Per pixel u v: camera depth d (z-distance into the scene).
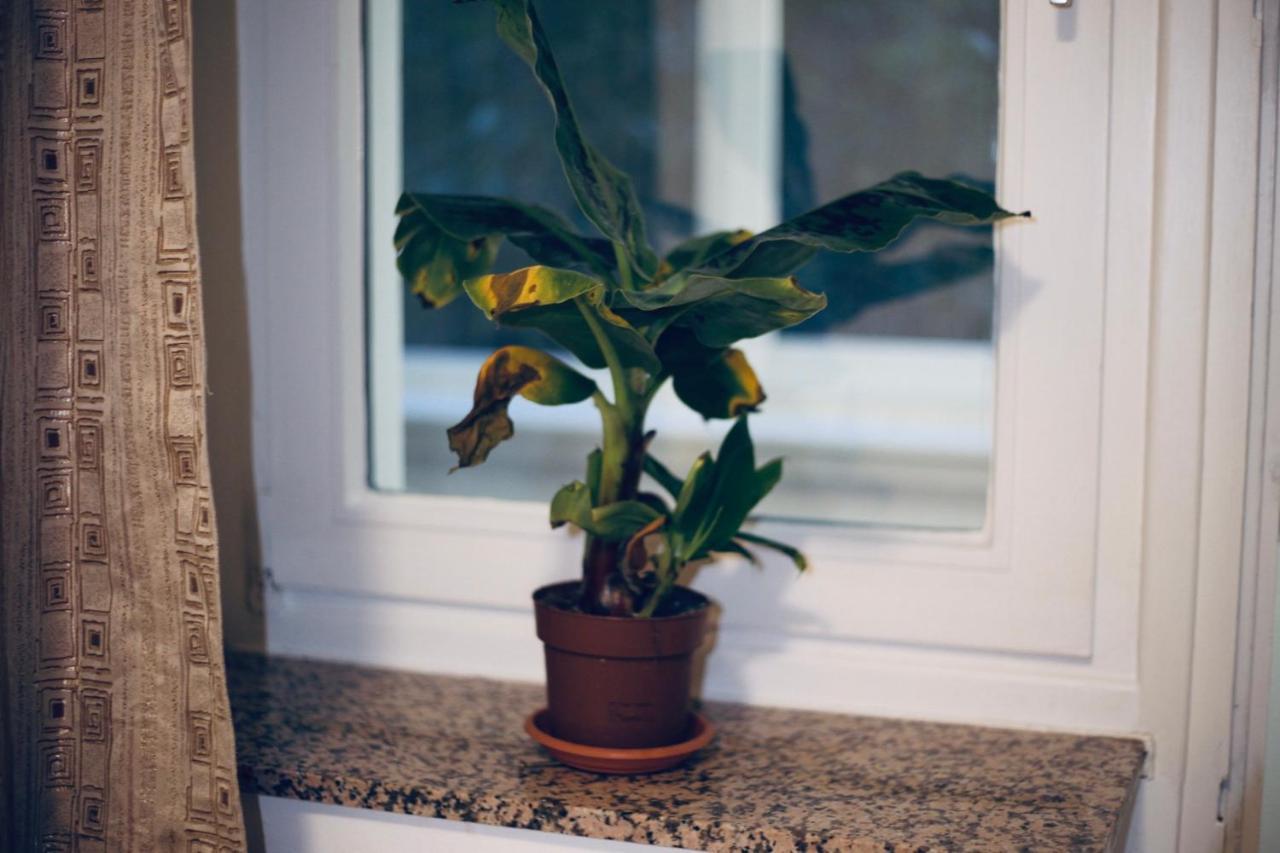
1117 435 1.08
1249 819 1.07
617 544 0.97
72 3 0.97
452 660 1.28
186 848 1.01
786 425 2.02
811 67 1.86
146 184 0.96
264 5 1.26
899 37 1.77
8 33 0.98
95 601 1.02
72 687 1.03
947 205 0.90
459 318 2.37
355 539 1.29
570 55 2.35
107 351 0.99
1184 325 1.04
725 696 1.21
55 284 1.00
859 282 1.71
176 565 0.98
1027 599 1.12
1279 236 1.02
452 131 2.55
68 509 1.01
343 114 1.26
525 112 2.57
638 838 0.91
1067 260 1.08
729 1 1.92
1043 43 1.07
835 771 1.01
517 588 1.25
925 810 0.93
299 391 1.29
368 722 1.12
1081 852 0.85
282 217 1.28
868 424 1.96
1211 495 1.05
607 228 0.92
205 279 1.30
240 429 1.31
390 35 1.35
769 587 1.19
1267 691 1.05
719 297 0.85
